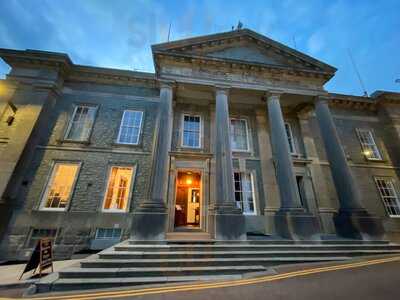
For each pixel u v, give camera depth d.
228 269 6.23
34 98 11.84
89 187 11.12
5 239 9.41
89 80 13.55
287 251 7.77
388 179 14.43
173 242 7.87
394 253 8.36
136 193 11.43
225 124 10.75
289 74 12.81
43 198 10.55
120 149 12.28
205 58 11.77
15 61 12.41
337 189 10.87
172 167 12.13
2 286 5.40
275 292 4.78
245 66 12.22
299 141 14.39
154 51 11.46
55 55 12.66
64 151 11.63
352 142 15.23
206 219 11.38
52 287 5.11
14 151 10.51
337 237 9.97
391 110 16.14
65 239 9.91
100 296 4.67
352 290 4.82
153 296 4.63
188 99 14.00
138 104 13.60
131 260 6.39
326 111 12.33
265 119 14.41
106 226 10.44
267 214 11.91
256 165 13.23
